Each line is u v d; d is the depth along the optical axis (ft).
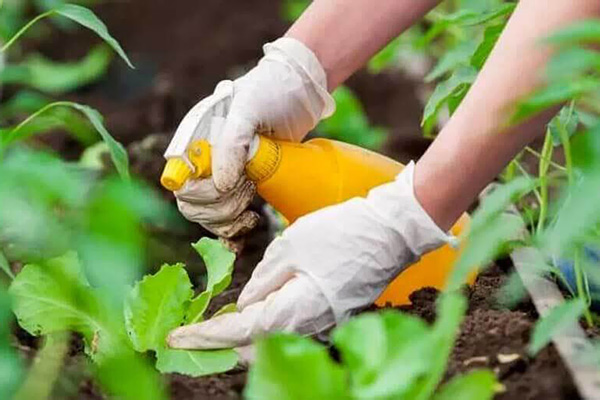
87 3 22.66
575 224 7.07
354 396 7.57
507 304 10.86
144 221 13.60
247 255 13.82
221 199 10.70
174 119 19.86
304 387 7.56
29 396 9.08
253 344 9.88
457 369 9.29
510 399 8.89
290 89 10.88
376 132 18.06
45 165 7.08
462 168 9.38
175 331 10.00
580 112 11.96
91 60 18.66
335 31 11.03
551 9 8.88
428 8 11.04
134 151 15.67
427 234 9.64
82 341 10.82
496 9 11.64
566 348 9.26
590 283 11.07
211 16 25.14
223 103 10.82
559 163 15.99
